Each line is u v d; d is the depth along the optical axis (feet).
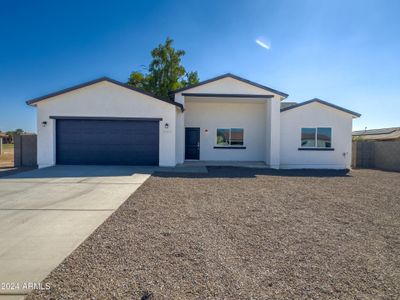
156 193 25.38
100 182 30.30
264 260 11.94
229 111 57.41
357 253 12.85
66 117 44.19
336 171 48.65
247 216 18.63
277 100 50.08
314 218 18.51
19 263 11.28
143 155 45.60
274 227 16.46
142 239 14.10
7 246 13.01
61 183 29.48
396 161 54.65
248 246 13.47
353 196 26.04
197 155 57.52
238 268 11.16
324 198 24.91
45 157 44.29
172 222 17.01
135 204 21.22
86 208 19.89
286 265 11.51
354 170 51.26
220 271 10.87
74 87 43.78
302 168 51.88
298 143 51.98
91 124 45.03
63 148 44.96
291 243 13.97
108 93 44.73
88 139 45.06
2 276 10.20
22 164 49.01
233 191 27.30
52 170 39.09
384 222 17.84
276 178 37.52
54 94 43.62
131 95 45.01
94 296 8.97
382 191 28.86
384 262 11.94
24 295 9.00
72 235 14.52
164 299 8.92
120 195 24.21
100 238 14.12
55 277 10.16
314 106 51.98
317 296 9.28
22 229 15.37
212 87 48.65
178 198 23.59
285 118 51.93
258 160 57.36
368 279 10.46
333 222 17.71
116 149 45.34
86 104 44.50
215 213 19.22
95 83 44.27
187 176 36.68
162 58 78.02
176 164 48.93
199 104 57.41
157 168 43.06
